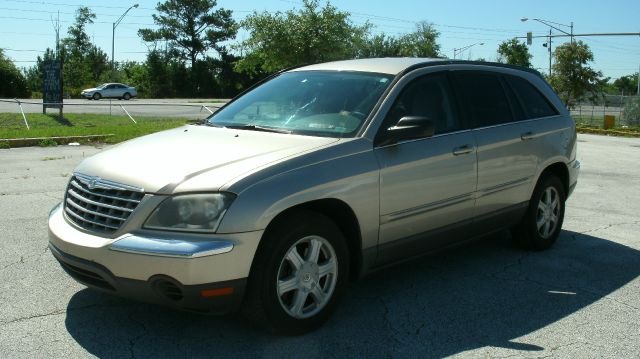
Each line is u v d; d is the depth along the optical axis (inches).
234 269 146.1
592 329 173.6
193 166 156.6
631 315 184.9
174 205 147.0
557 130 249.1
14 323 167.5
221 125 200.2
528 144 231.1
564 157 251.8
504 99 231.8
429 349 158.2
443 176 195.3
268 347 156.6
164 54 3415.4
